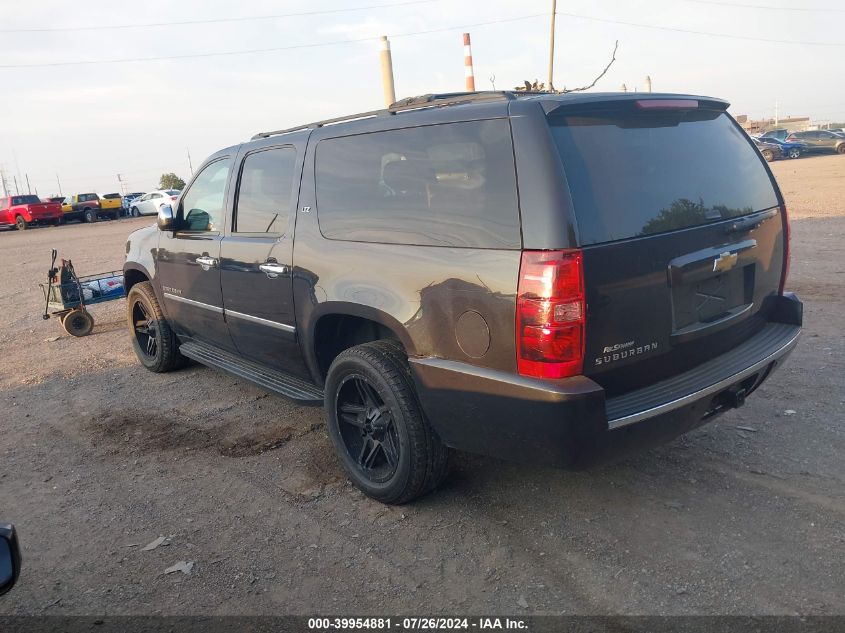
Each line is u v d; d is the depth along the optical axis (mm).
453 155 3193
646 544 3182
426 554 3242
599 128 3059
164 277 5762
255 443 4680
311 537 3455
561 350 2773
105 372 6680
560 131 2920
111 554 3422
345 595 2982
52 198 44344
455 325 3129
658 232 3051
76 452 4734
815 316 6609
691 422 3182
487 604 2859
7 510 3955
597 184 2922
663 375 3186
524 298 2824
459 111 3203
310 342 4082
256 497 3912
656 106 3215
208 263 4977
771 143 38875
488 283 2961
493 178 3008
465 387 3109
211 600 3006
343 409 3889
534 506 3592
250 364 5094
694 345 3277
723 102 3666
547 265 2762
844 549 3029
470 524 3469
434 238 3264
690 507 3463
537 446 2928
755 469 3791
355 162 3771
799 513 3332
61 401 5871
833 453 3898
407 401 3430
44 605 3043
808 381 4980
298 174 4172
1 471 4500
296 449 4535
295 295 4102
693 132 3467
